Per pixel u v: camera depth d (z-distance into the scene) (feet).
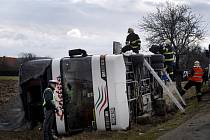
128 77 45.09
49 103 38.45
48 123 38.60
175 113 51.80
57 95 43.93
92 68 43.19
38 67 45.34
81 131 43.68
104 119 42.75
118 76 42.34
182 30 160.25
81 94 43.60
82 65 43.62
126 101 42.52
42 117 45.91
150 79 51.26
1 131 46.44
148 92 50.14
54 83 39.29
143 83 48.44
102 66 42.80
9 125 47.11
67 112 43.86
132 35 54.34
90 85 43.21
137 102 46.44
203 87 73.92
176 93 55.93
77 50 44.47
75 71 43.88
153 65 53.01
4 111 48.14
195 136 31.96
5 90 94.68
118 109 42.24
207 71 73.46
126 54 45.11
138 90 46.78
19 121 47.03
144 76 48.93
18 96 48.42
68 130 43.91
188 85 59.16
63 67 44.24
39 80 45.29
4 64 174.60
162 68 54.39
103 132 42.04
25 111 46.47
